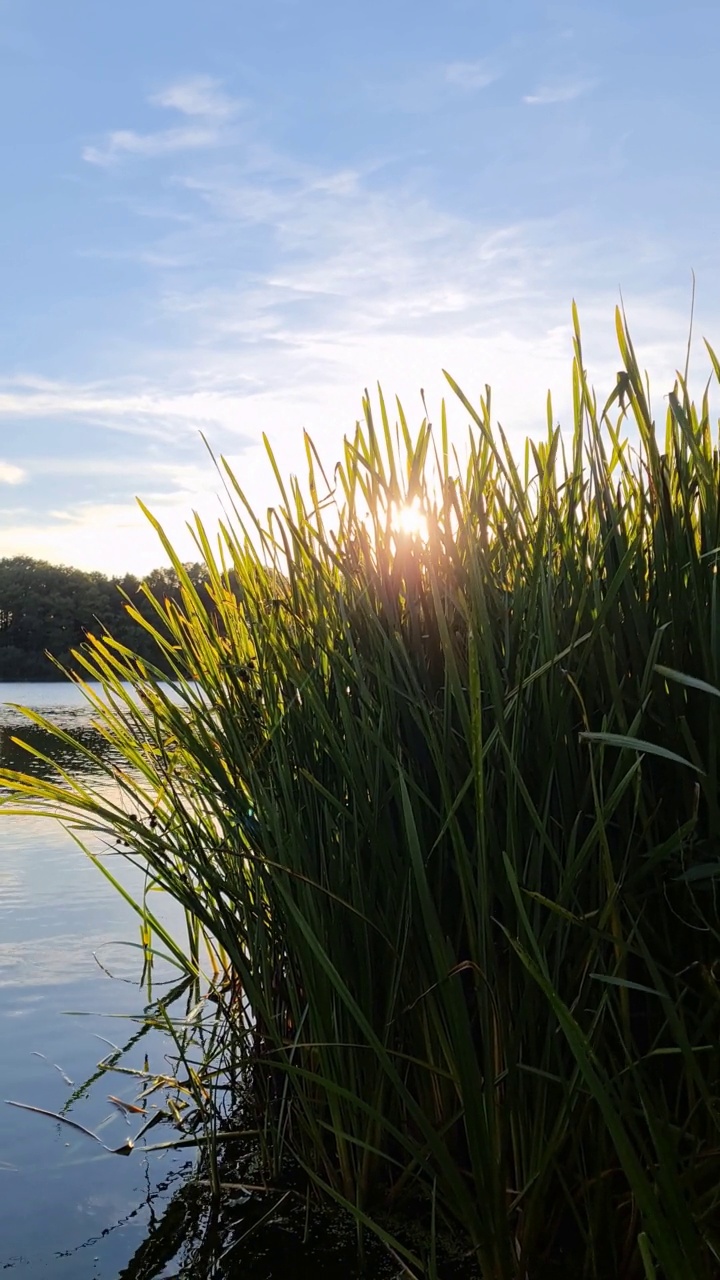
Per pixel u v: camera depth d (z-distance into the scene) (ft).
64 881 15.38
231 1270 4.94
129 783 6.87
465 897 4.36
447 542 5.24
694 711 4.35
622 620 4.60
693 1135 3.94
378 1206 5.29
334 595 5.85
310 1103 5.61
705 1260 3.40
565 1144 4.67
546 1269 4.47
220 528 6.74
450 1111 5.08
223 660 6.68
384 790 5.28
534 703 4.70
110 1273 4.96
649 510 4.51
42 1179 6.07
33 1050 8.32
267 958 5.82
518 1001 4.60
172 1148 6.52
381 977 5.31
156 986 9.96
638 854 4.31
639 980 4.54
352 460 5.93
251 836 6.04
